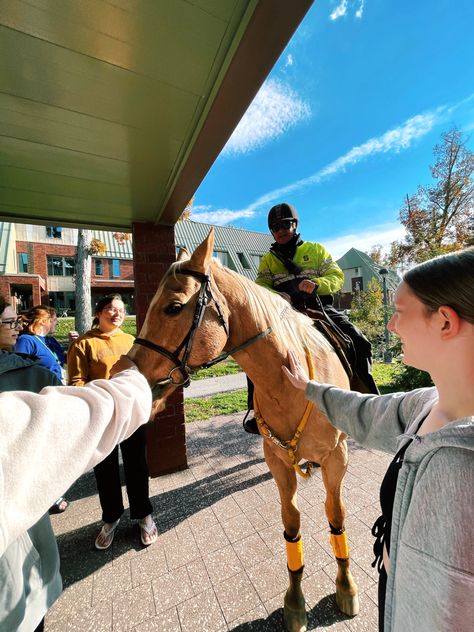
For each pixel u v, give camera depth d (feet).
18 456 1.47
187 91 4.34
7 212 8.56
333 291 7.03
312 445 4.89
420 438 1.87
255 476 9.35
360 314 40.16
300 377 4.25
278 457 5.24
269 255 7.79
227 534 6.98
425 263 2.02
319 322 6.43
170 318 3.77
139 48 3.64
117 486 6.95
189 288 3.89
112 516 6.84
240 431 13.19
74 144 5.46
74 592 5.72
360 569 5.83
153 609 5.33
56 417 1.65
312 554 6.22
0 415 1.52
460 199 48.16
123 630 5.03
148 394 2.37
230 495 8.43
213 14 3.31
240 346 4.39
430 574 1.59
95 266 71.87
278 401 4.71
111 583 5.88
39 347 8.86
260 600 5.38
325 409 3.72
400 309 2.10
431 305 1.86
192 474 9.64
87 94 4.29
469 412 1.77
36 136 5.21
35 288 52.95
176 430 9.78
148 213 8.89
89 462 1.76
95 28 3.36
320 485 8.60
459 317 1.74
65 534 7.34
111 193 7.52
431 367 1.97
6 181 6.74
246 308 4.42
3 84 4.02
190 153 5.68
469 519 1.47
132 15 3.24
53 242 68.44
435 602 1.55
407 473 1.94
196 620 5.12
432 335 1.89
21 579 2.90
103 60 3.76
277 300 5.16
